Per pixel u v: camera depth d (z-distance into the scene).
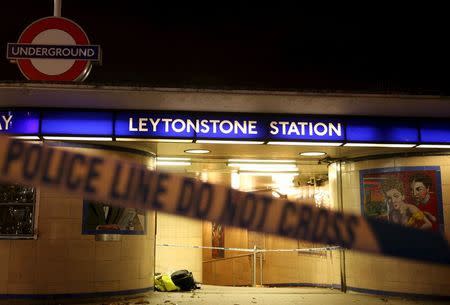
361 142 9.02
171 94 7.77
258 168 13.77
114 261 10.24
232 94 7.76
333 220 3.29
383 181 11.27
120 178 3.60
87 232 10.02
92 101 8.18
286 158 12.23
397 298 10.71
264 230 3.30
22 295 9.58
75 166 3.70
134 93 7.74
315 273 13.40
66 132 8.55
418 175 10.95
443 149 10.86
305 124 8.97
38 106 8.52
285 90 7.81
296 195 14.88
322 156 12.02
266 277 15.56
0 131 8.49
